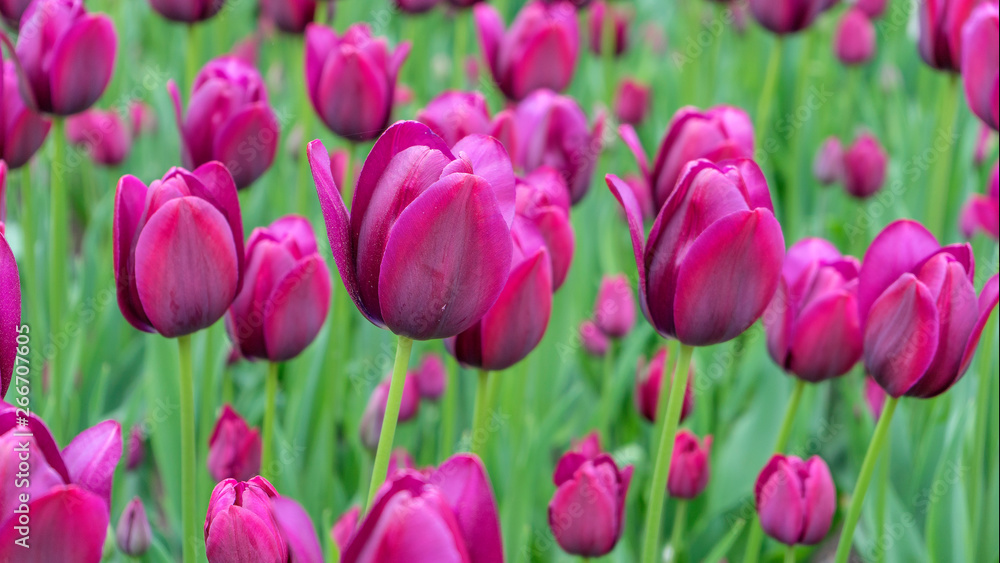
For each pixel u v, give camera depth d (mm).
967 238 1608
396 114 1826
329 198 898
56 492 863
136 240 970
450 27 2789
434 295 900
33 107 1124
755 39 2514
